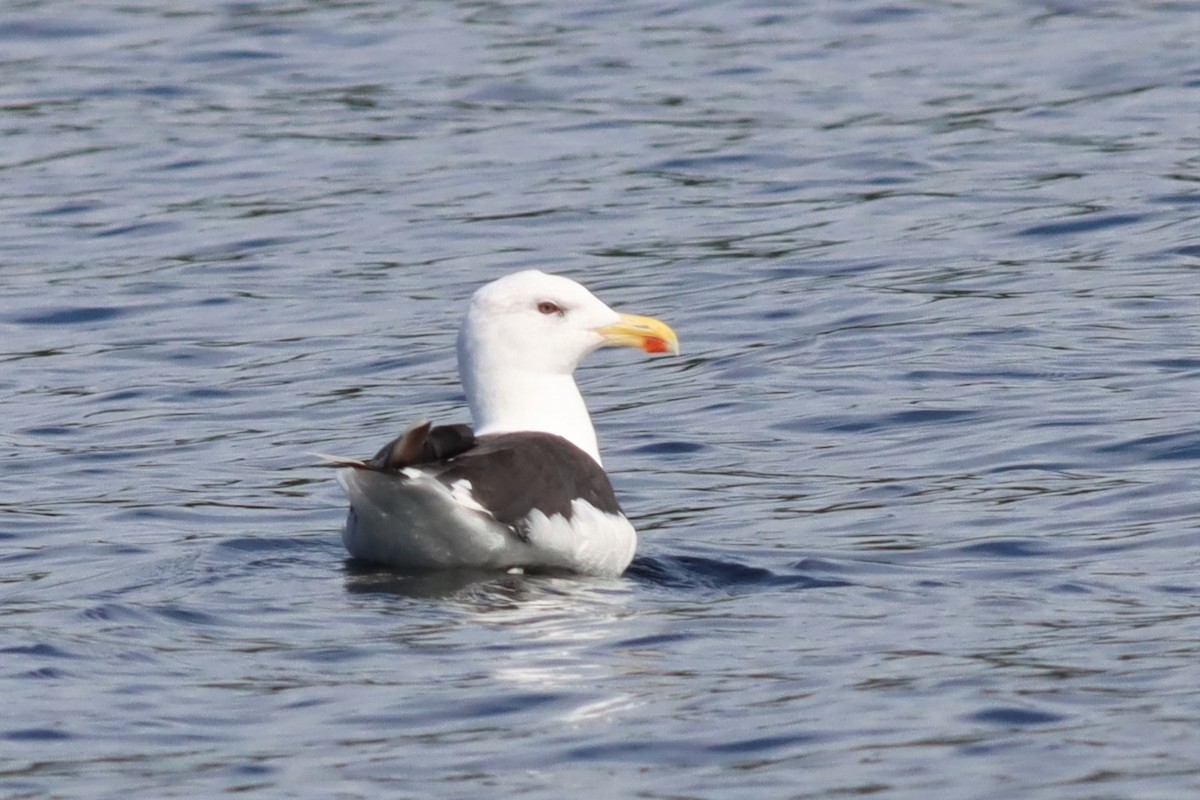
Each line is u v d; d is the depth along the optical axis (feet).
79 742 28.07
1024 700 29.01
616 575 37.58
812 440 48.80
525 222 73.36
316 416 52.80
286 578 37.01
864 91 92.94
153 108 94.22
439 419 52.11
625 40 105.81
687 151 83.10
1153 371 52.49
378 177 81.00
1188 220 68.85
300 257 70.03
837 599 35.73
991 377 53.06
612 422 51.34
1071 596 35.53
